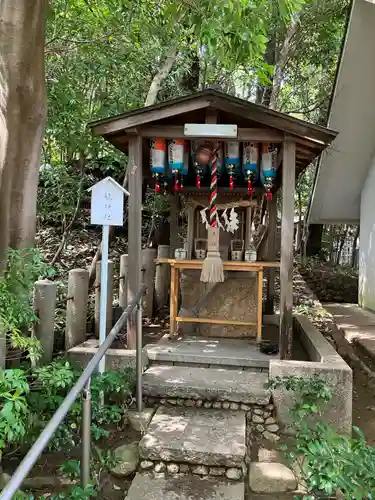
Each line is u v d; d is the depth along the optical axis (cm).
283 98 920
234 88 931
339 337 544
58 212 629
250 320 435
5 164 277
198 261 406
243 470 257
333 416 305
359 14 497
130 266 364
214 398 316
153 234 705
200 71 779
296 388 300
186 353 376
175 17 407
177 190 452
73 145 514
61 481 249
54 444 253
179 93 763
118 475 260
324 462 204
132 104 589
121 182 746
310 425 304
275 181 466
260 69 590
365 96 596
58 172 588
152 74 656
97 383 293
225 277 441
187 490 242
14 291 256
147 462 260
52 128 479
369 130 650
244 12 364
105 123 362
